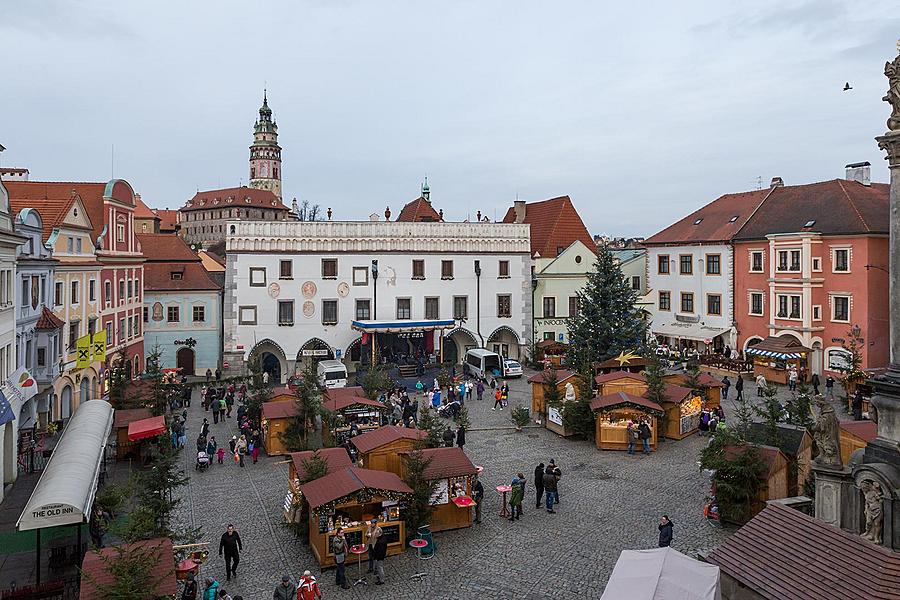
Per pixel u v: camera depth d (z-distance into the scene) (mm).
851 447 24938
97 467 22797
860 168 57969
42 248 35844
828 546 14531
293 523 23234
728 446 23891
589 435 35781
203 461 31703
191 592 17547
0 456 26969
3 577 19500
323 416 34469
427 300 61062
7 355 29719
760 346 54156
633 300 53281
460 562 21391
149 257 61219
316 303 58094
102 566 15570
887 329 50156
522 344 63938
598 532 23484
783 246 54656
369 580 20188
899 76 15375
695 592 13703
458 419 34656
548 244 70938
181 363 60500
